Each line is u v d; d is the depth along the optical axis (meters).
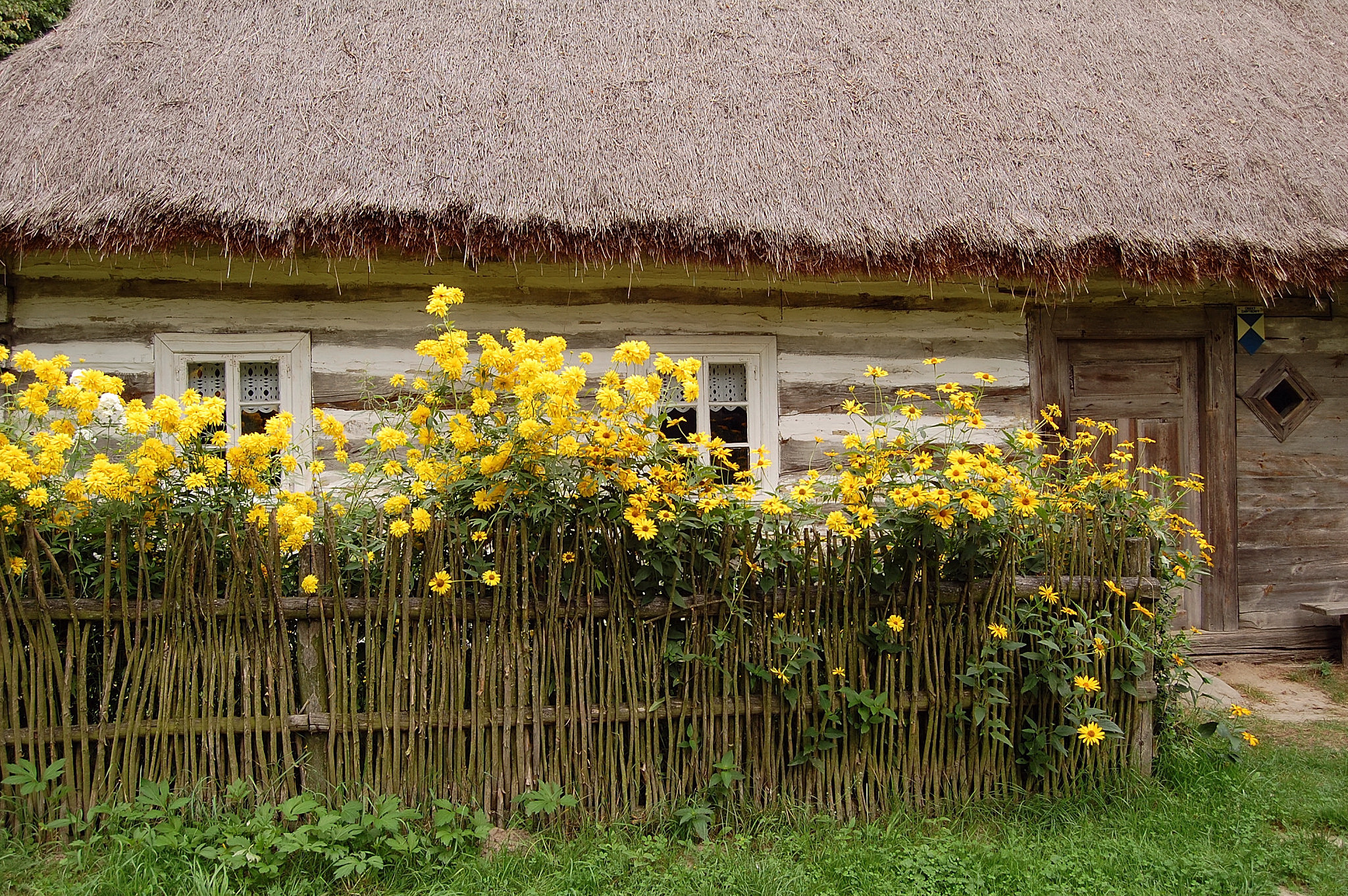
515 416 2.67
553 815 2.64
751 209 4.05
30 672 2.55
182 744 2.60
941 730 2.88
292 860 2.41
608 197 3.99
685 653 2.72
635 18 5.27
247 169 3.91
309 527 2.47
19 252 3.71
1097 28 5.65
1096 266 4.27
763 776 2.80
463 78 4.64
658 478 2.62
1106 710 2.98
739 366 4.75
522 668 2.66
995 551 2.88
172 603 2.56
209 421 2.44
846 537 2.78
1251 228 4.32
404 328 4.42
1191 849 2.64
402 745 2.66
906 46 5.28
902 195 4.26
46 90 4.27
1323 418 5.37
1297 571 5.31
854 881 2.42
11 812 2.53
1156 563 3.09
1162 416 5.18
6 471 2.28
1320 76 5.49
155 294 4.27
